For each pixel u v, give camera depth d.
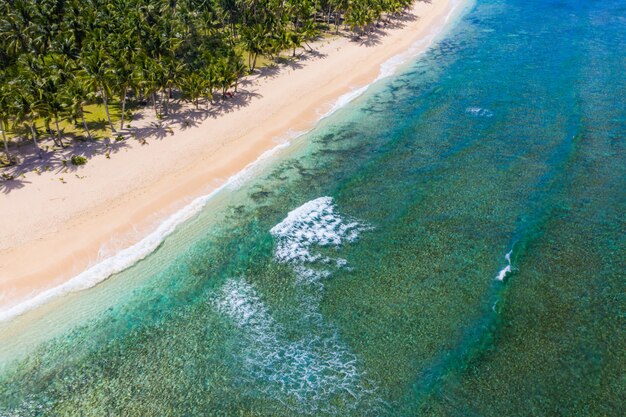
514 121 57.19
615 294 33.97
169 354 31.08
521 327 31.88
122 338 32.06
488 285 35.16
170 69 54.19
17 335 31.95
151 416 27.66
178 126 55.81
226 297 35.09
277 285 36.03
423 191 45.50
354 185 46.91
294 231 41.03
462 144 52.88
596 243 38.44
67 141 51.72
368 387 28.80
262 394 28.61
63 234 39.56
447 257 37.84
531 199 43.62
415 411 27.39
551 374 28.89
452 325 32.31
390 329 32.28
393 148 52.84
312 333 32.28
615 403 27.25
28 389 29.00
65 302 34.34
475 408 27.33
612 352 30.02
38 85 46.91
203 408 27.98
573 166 47.78
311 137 55.53
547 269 36.22
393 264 37.44
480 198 44.16
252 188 46.66
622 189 44.25
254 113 59.62
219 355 30.98
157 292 35.41
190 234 40.75
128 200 43.78
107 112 52.94
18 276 35.62
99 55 50.12
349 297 34.84
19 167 47.12
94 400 28.47
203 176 47.69
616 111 58.19
